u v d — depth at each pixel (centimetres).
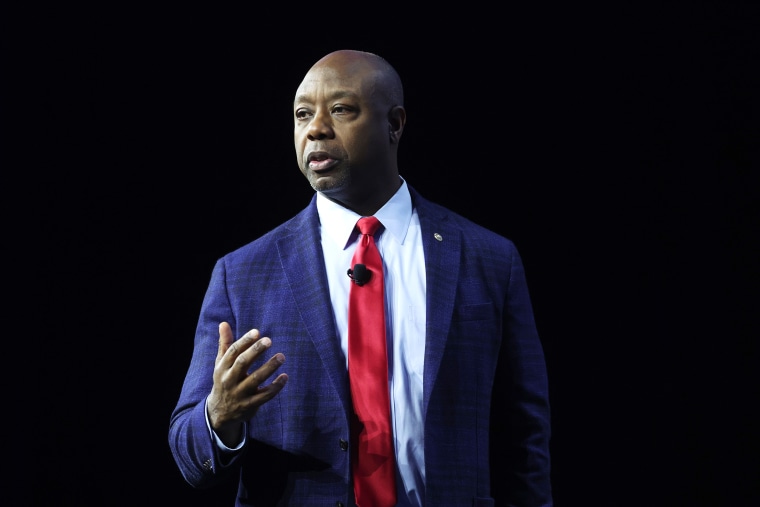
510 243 790
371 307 703
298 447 672
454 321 718
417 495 672
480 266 754
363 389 679
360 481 660
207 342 721
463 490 680
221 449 647
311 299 708
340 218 748
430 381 684
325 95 730
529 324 765
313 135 724
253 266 742
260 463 684
